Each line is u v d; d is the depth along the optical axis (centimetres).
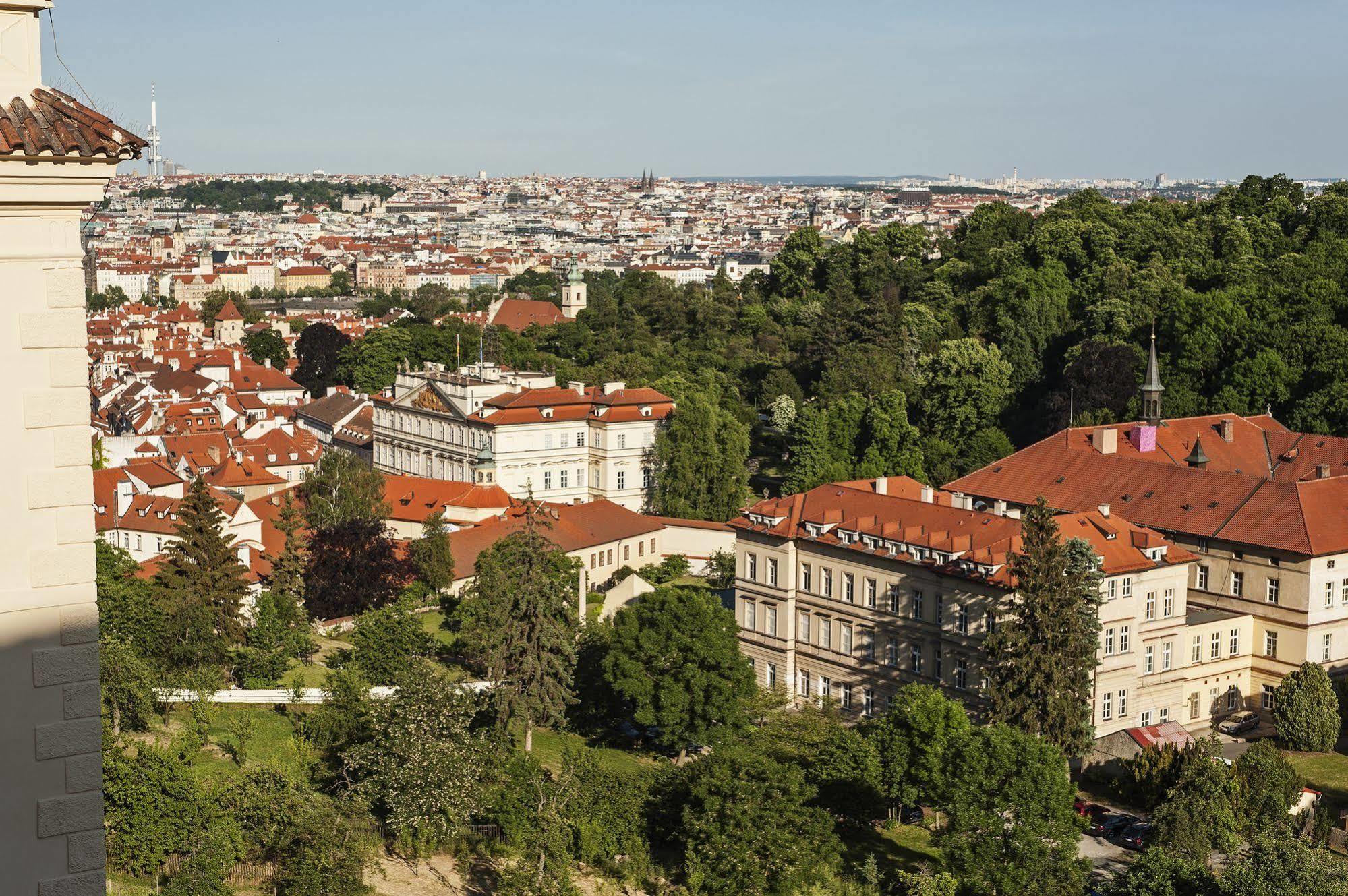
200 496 13888
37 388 2998
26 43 2998
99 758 3116
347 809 9331
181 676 11988
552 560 16600
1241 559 14375
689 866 9312
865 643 13950
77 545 3058
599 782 10275
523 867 8925
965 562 12938
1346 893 8394
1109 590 12800
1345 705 13312
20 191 2923
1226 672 14038
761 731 12706
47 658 3048
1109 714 12938
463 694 10594
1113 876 9944
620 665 12662
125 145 2997
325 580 16438
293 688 12481
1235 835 10369
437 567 17450
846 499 14725
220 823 8600
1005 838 9606
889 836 10875
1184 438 18125
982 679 12725
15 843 3052
